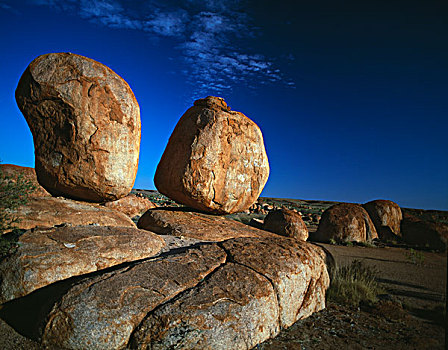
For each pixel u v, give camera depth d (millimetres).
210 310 3463
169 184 6773
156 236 5062
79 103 5395
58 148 5586
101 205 6570
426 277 6105
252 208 29922
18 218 4746
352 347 3896
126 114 5863
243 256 4535
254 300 3807
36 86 5305
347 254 10609
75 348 3168
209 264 4230
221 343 3375
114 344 3178
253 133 7535
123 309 3309
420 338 4164
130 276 3674
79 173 5637
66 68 5434
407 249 11953
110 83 5719
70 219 5379
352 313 5137
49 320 3256
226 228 6559
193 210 7465
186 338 3232
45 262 3826
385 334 4328
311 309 4891
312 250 5496
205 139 6691
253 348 3635
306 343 3906
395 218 15000
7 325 3498
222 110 7234
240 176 7172
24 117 5648
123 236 4605
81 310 3242
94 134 5539
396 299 5695
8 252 3957
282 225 13977
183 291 3641
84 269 3955
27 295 3682
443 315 4852
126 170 5961
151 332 3219
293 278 4512
